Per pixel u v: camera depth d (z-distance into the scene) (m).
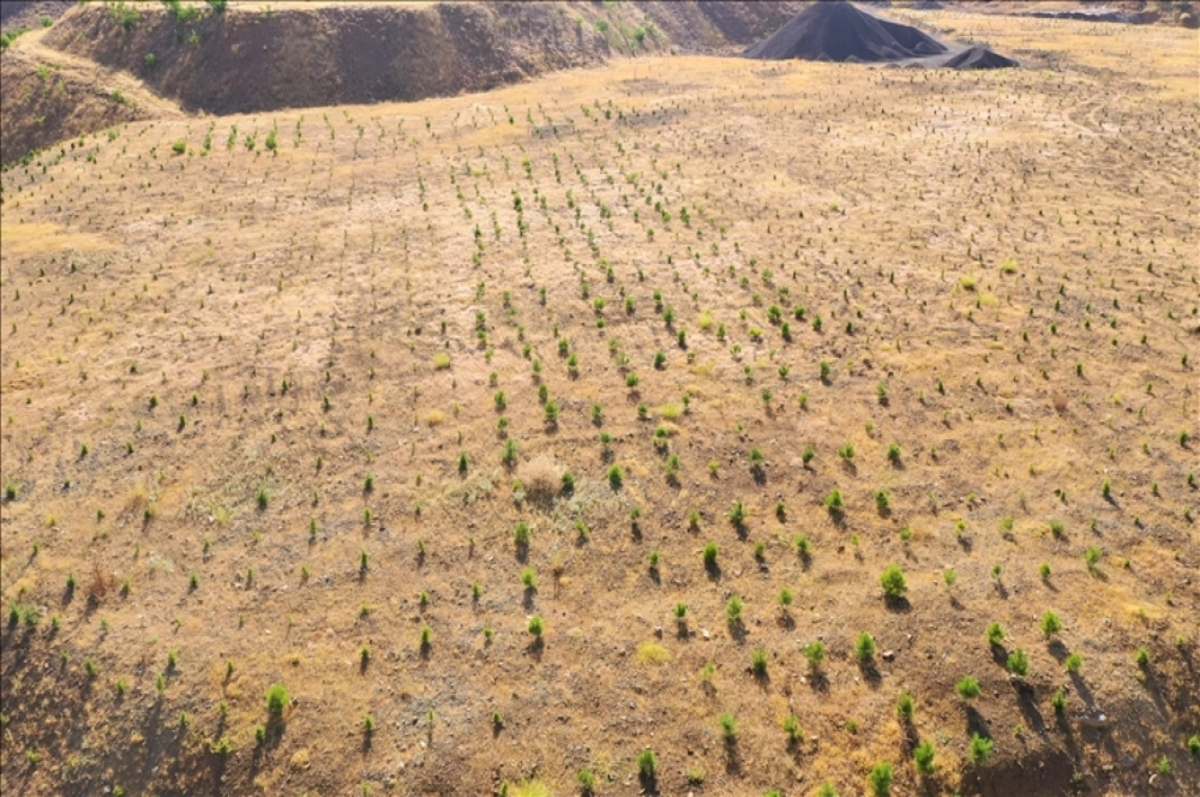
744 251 25.83
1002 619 13.52
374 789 12.07
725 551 15.41
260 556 16.06
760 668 13.14
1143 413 17.81
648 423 18.75
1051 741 11.84
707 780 11.84
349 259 26.80
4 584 16.12
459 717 12.90
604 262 25.42
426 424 19.22
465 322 22.95
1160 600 13.74
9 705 14.16
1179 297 21.64
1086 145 31.80
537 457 17.69
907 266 24.25
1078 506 15.66
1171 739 12.03
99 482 18.30
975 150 32.12
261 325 23.41
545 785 11.95
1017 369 19.50
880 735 12.13
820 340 21.19
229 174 34.38
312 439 18.98
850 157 32.50
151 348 22.84
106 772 12.95
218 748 12.73
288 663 13.92
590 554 15.59
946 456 17.14
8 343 23.48
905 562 14.83
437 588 15.11
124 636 14.71
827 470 17.05
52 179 34.56
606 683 13.23
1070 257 24.02
